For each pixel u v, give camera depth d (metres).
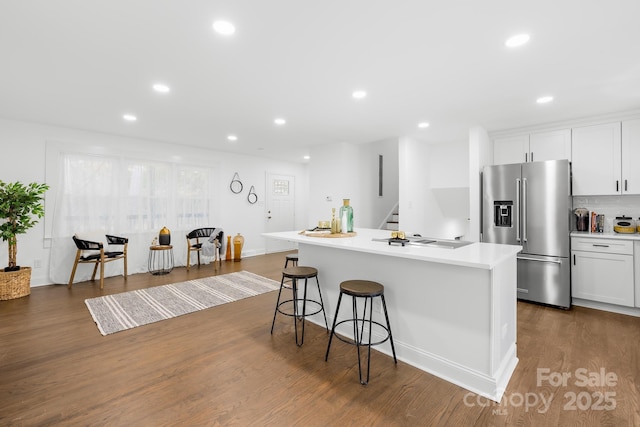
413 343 2.15
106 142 4.59
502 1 1.60
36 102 3.20
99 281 4.36
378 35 1.94
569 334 2.64
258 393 1.80
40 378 1.95
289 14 1.72
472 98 3.02
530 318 3.04
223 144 5.36
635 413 1.63
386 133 4.49
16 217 3.60
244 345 2.43
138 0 1.60
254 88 2.79
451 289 1.95
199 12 1.70
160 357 2.23
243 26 1.84
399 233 2.38
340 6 1.65
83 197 4.39
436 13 1.71
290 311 3.21
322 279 2.83
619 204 3.55
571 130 3.66
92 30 1.88
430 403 1.72
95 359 2.19
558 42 1.99
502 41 1.99
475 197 3.96
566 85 2.69
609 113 3.39
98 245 4.09
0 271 3.61
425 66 2.35
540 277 3.45
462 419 1.59
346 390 1.84
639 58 2.20
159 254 5.12
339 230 2.87
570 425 1.54
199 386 1.87
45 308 3.23
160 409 1.66
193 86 2.76
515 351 2.19
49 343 2.44
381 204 6.22
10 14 1.71
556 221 3.36
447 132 4.41
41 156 4.07
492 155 4.27
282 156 6.68
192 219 5.58
